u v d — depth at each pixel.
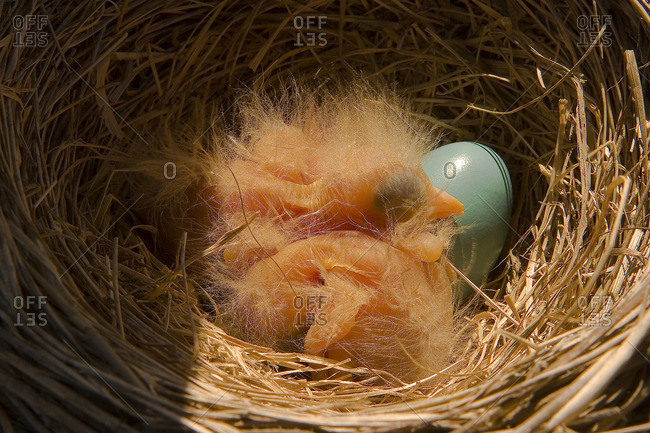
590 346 0.25
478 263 0.29
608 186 0.27
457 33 0.30
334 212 0.28
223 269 0.28
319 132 0.29
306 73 0.31
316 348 0.27
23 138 0.26
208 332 0.27
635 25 0.28
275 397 0.26
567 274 0.27
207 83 0.30
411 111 0.31
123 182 0.29
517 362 0.26
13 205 0.25
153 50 0.29
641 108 0.27
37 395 0.24
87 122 0.28
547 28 0.29
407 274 0.27
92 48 0.28
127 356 0.25
